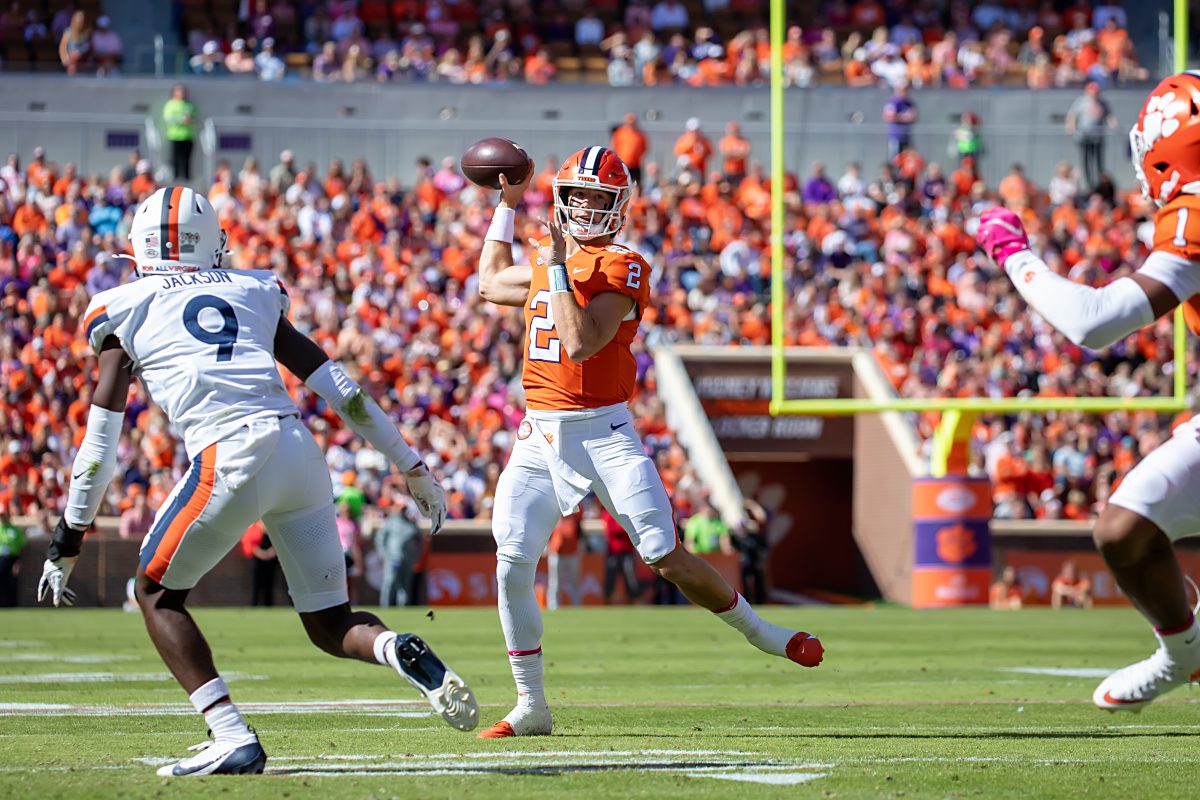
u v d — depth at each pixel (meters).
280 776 15.04
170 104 83.69
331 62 91.75
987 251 16.25
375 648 14.84
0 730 20.05
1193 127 15.51
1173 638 16.17
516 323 72.94
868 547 72.94
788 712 23.00
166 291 15.45
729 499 67.19
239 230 77.94
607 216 18.58
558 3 100.62
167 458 63.72
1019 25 101.25
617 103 88.62
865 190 85.12
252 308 15.61
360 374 70.88
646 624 49.66
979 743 18.58
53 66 88.81
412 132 86.19
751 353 73.56
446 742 18.48
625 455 18.39
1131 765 16.38
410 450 16.17
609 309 17.94
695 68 93.50
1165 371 75.88
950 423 62.84
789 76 91.94
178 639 15.16
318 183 80.62
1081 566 67.12
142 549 15.31
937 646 40.00
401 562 60.38
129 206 78.31
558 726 20.70
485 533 63.25
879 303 77.94
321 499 15.49
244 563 60.28
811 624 50.25
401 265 76.75
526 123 87.88
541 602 64.25
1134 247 83.56
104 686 27.62
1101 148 88.12
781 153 60.09
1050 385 72.38
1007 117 89.62
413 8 98.50
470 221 79.62
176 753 17.28
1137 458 70.88
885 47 94.50
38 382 68.38
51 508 62.19
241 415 15.08
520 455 18.86
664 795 13.95
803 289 78.50
